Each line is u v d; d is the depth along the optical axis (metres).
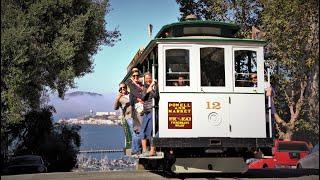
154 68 10.50
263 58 10.67
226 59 10.48
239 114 10.37
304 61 15.51
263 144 10.34
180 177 10.81
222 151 10.30
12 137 32.47
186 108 10.22
